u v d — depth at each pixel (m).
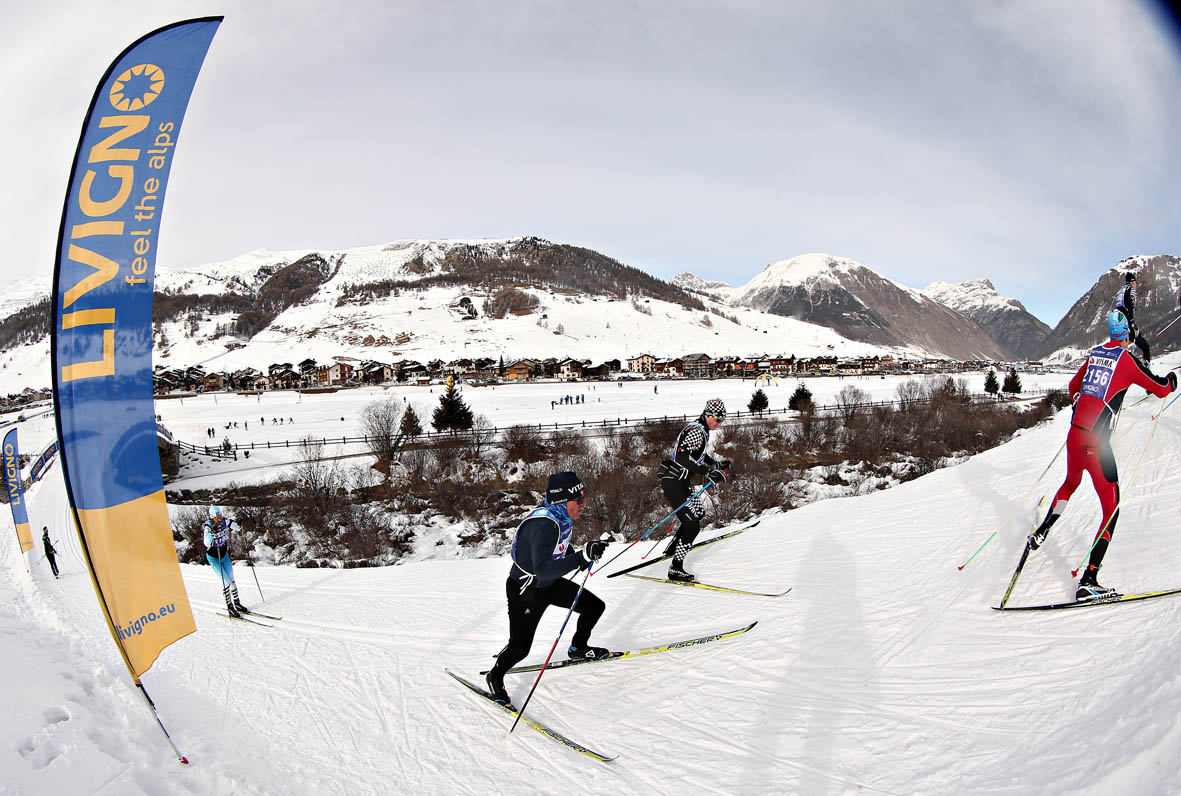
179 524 26.09
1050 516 4.51
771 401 64.00
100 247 4.12
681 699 4.17
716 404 6.19
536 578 4.19
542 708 4.37
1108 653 3.47
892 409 46.69
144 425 4.23
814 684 4.04
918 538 6.46
